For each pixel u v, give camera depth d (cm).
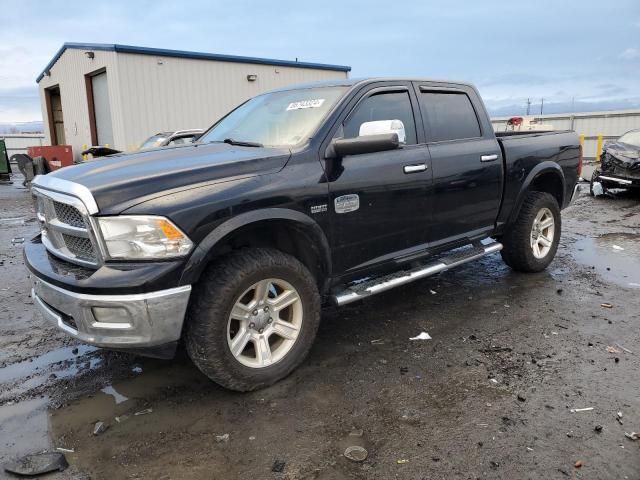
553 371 344
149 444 272
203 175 302
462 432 276
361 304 484
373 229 381
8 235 877
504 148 495
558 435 272
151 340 278
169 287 278
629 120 1933
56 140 2591
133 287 269
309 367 356
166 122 1778
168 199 283
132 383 340
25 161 1800
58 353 389
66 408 310
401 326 429
